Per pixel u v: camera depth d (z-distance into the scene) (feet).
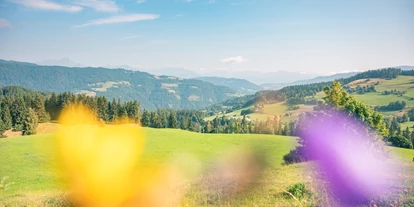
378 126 102.32
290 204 40.52
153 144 208.85
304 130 107.86
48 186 109.09
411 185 45.85
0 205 53.78
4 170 136.87
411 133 331.16
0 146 188.55
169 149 193.67
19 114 341.00
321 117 102.94
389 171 69.10
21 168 140.67
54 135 230.27
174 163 152.87
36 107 352.28
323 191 45.39
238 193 50.44
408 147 253.65
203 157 170.60
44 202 54.85
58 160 154.92
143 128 279.90
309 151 104.53
